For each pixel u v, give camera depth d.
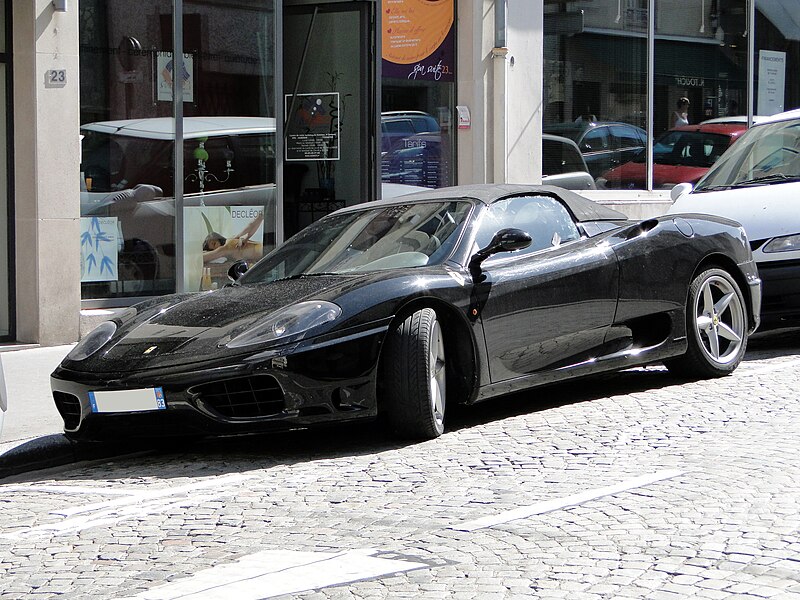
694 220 20.47
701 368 20.12
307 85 35.12
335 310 15.70
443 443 16.12
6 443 16.97
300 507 13.16
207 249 30.70
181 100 30.00
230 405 15.45
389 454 15.68
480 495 13.16
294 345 15.32
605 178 41.12
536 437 16.17
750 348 24.62
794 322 24.08
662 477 13.47
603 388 19.94
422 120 35.88
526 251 18.02
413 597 9.72
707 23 44.78
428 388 15.99
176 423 15.52
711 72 45.00
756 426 16.22
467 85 36.56
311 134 35.12
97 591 10.47
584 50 40.16
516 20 37.19
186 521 12.88
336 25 34.62
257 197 31.92
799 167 25.45
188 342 15.89
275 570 10.70
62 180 27.06
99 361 16.25
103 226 28.45
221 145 30.98
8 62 26.86
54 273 26.98
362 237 18.42
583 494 12.89
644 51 42.38
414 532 11.78
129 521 13.08
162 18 29.59
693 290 19.91
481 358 16.78
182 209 30.02
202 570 10.89
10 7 26.78
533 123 37.94
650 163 42.56
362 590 9.97
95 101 28.30
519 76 37.34
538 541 11.21
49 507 14.20
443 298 16.36
